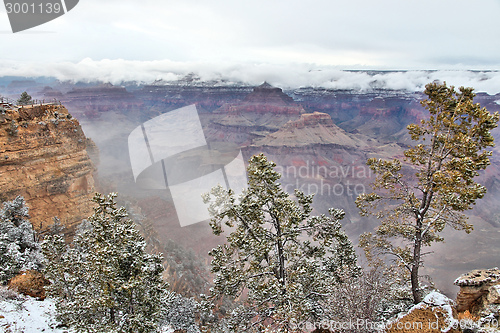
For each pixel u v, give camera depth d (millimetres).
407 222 14562
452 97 13992
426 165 14625
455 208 12891
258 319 12352
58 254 12172
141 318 10492
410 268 14250
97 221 10445
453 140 13516
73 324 10617
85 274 11281
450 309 10414
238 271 12023
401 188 14914
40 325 11758
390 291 14000
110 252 9883
